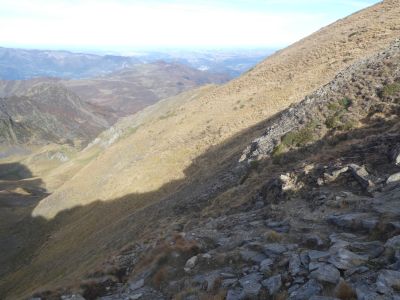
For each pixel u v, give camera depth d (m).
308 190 17.12
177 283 13.30
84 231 58.16
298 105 29.61
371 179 14.95
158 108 153.00
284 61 69.38
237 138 46.31
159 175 52.50
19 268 74.12
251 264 12.32
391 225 10.84
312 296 8.46
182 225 24.64
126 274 17.69
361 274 9.04
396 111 20.95
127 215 47.59
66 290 16.94
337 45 59.03
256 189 21.64
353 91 25.02
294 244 12.43
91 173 90.44
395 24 54.44
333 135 22.56
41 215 89.62
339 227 12.62
